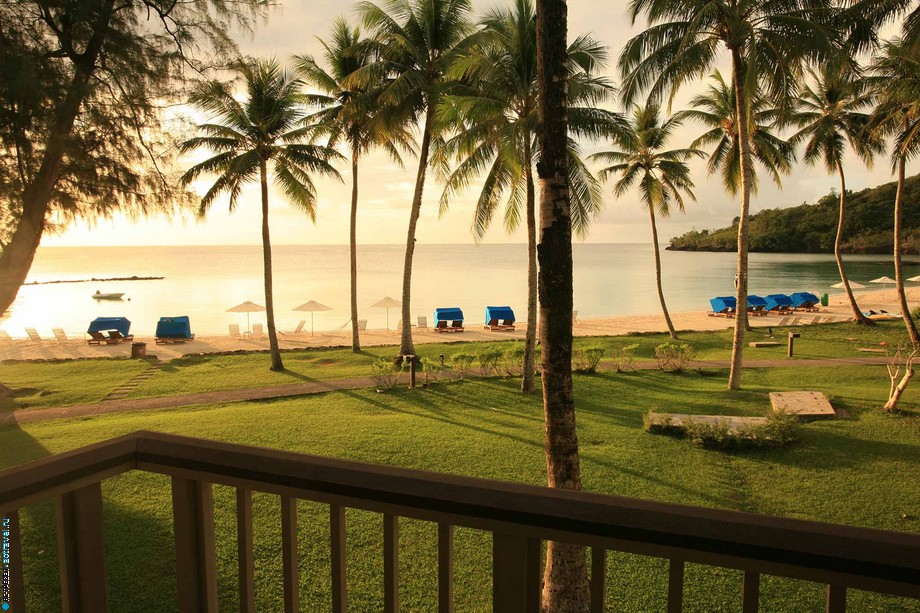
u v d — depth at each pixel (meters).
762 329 29.81
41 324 39.78
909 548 1.07
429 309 46.47
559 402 5.28
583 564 5.33
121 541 6.88
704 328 32.28
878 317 31.25
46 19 6.18
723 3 13.30
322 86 20.97
